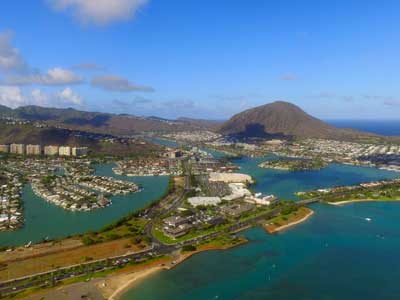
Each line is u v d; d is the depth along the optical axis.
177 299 192.00
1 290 195.75
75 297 190.25
